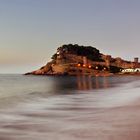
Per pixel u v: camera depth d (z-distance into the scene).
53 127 15.91
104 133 13.48
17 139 13.06
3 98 41.78
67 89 72.06
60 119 19.48
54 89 72.38
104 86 86.50
